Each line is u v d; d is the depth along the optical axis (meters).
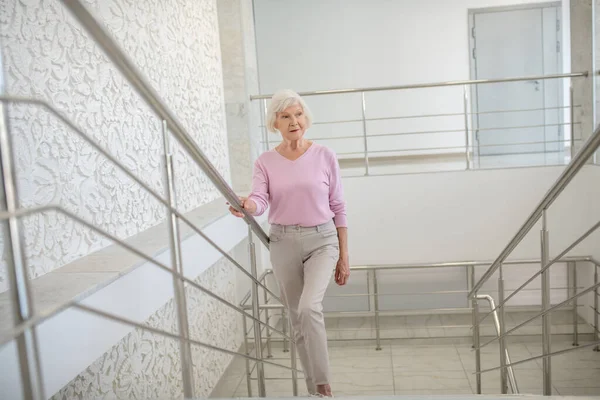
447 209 5.20
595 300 4.74
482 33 6.96
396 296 5.68
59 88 2.28
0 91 1.77
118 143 2.78
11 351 1.38
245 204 2.14
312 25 7.16
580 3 5.18
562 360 4.52
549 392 2.32
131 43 3.00
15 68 2.00
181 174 3.62
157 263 1.29
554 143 6.99
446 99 7.11
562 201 5.06
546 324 2.29
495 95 7.02
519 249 5.27
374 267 4.98
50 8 2.25
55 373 1.58
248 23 4.94
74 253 2.32
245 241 4.75
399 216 5.25
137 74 1.20
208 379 3.92
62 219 2.24
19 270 0.96
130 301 2.08
